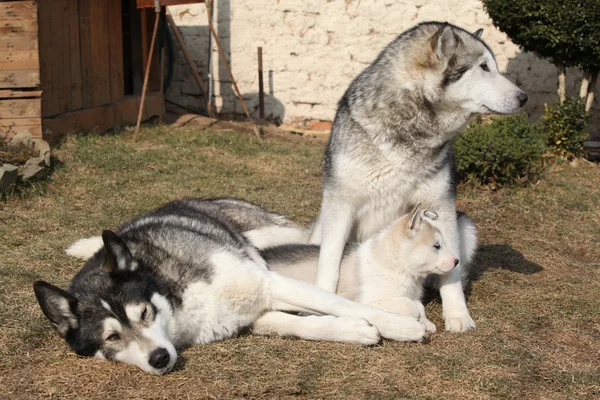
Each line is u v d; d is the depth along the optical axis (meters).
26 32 7.90
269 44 11.70
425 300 4.79
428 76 4.23
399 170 4.31
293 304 4.03
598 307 4.59
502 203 7.13
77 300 3.56
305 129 11.59
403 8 11.10
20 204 6.55
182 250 3.93
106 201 6.81
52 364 3.59
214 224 4.50
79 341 3.56
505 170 7.52
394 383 3.43
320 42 11.52
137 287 3.58
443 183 4.43
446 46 4.19
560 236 6.36
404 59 4.32
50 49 8.40
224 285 3.87
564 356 3.83
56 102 8.60
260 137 10.02
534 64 10.70
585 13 7.89
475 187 7.51
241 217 5.23
